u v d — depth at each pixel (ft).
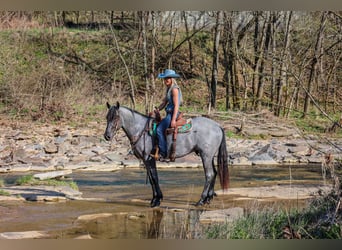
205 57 112.47
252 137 71.10
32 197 38.65
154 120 36.60
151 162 36.58
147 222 32.14
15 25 116.57
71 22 128.88
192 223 31.55
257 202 37.01
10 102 84.58
